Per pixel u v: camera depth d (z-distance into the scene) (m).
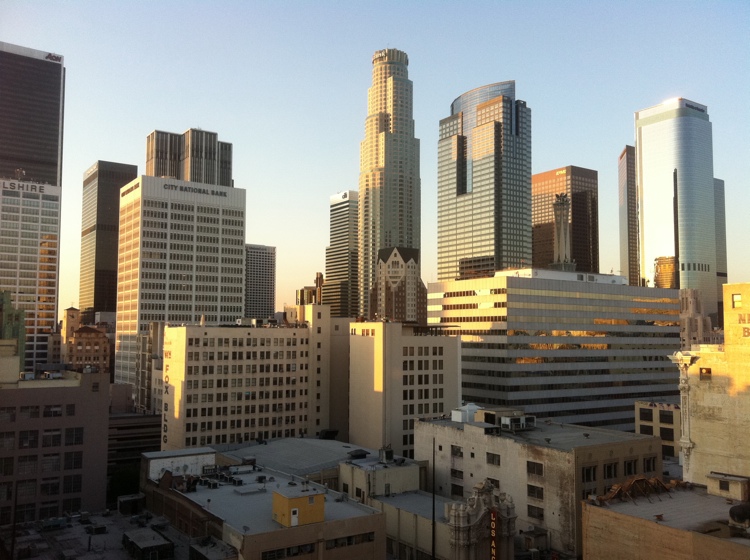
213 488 103.31
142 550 82.69
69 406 125.19
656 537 67.38
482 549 94.38
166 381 182.25
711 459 93.19
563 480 103.12
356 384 173.12
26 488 120.75
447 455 126.12
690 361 96.19
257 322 196.50
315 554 83.12
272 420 181.88
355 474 120.75
